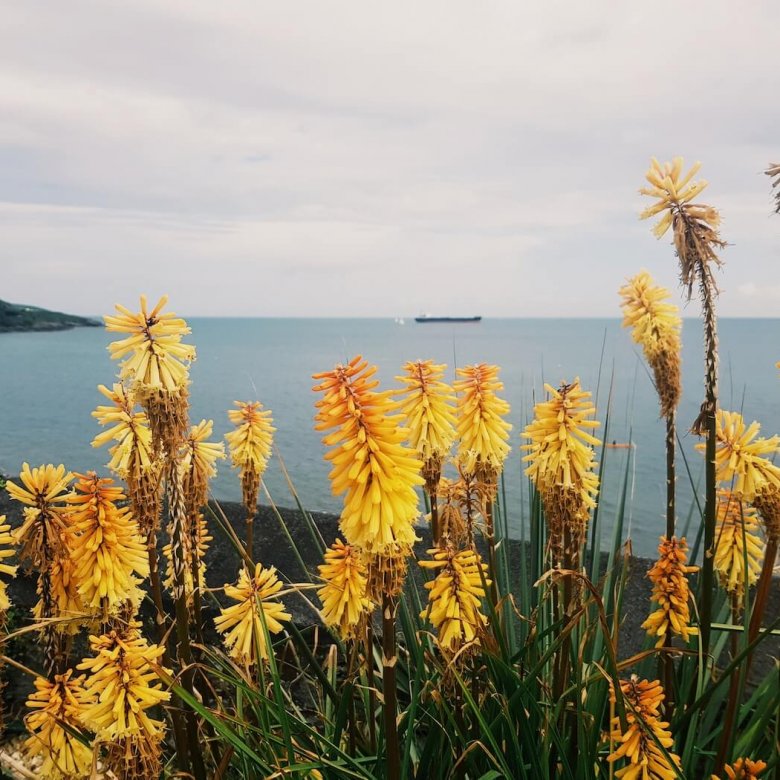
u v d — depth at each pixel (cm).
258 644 362
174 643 578
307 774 320
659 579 366
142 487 371
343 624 379
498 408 398
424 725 440
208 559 698
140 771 300
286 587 638
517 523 1404
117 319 322
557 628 342
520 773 329
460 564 349
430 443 386
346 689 361
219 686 525
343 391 285
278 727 377
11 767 359
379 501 268
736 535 398
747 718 443
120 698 294
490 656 326
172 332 331
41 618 348
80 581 337
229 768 426
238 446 501
